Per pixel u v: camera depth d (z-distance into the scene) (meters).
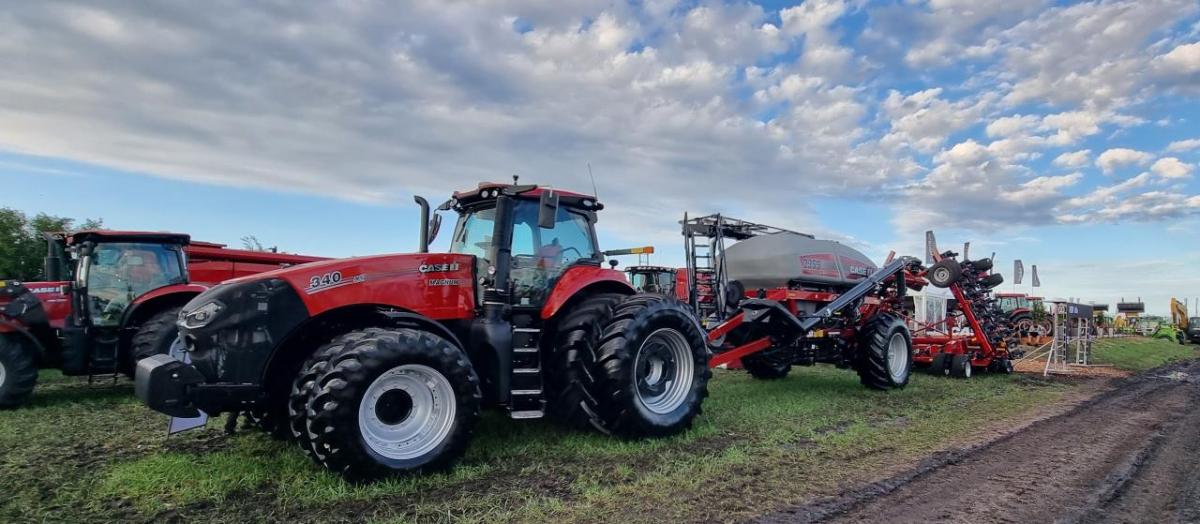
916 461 5.16
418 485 4.31
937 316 15.90
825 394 8.70
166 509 3.84
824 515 3.88
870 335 9.47
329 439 4.10
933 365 11.59
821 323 9.22
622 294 6.25
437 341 4.58
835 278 10.05
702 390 6.15
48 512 3.77
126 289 8.75
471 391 4.66
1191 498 4.41
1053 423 6.93
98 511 3.81
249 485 4.25
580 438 5.59
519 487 4.31
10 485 4.27
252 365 4.41
